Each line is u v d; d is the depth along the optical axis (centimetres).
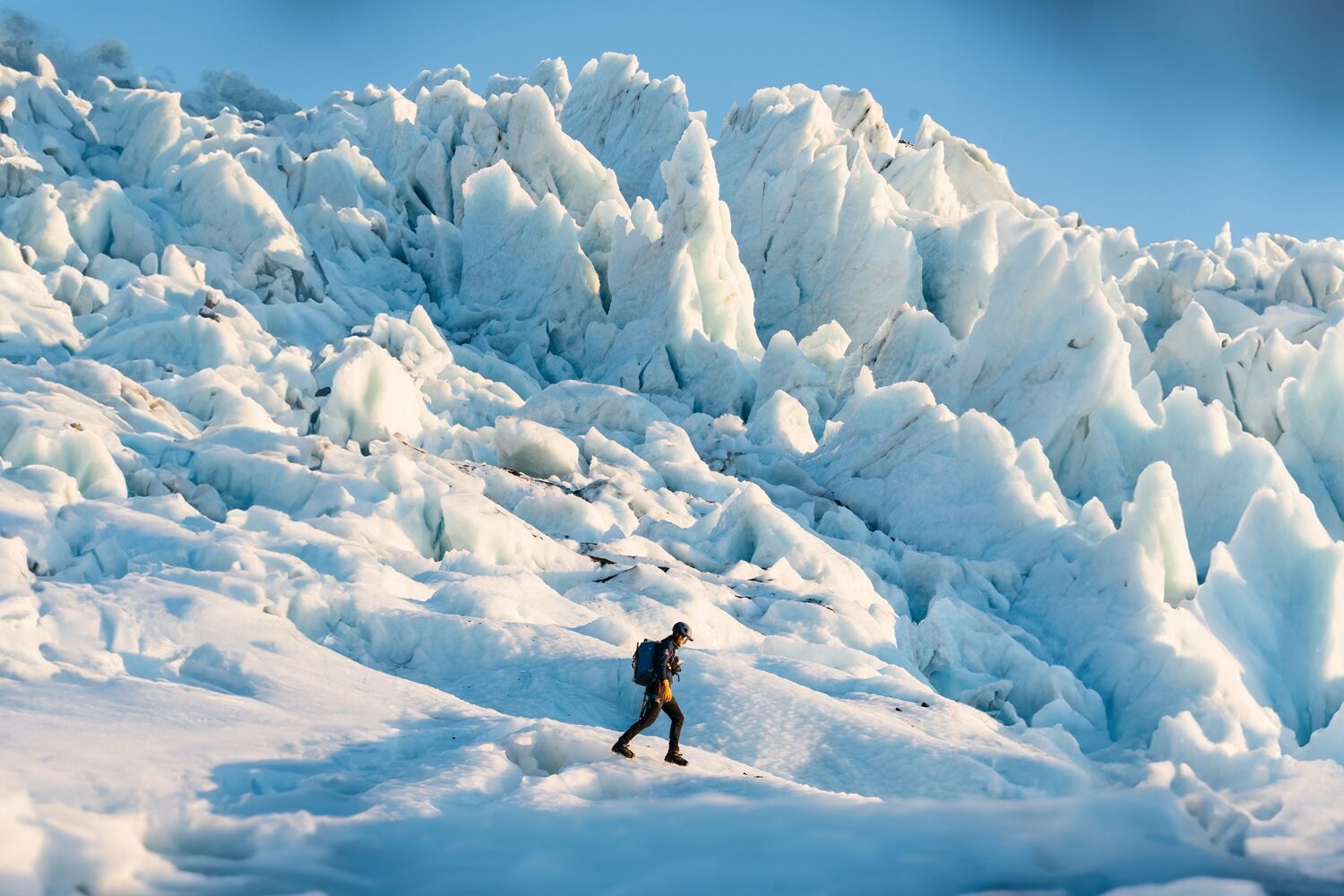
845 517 2961
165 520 1800
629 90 7188
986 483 2936
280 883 654
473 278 5141
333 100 7800
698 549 2462
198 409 2923
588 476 3197
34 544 1510
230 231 4503
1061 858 720
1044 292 3556
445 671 1417
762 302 5356
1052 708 1911
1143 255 6200
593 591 1923
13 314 3309
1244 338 3828
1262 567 2256
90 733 855
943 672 2112
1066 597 2422
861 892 665
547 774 1001
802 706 1331
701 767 1049
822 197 5325
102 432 2341
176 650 1199
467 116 6269
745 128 6325
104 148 5234
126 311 3609
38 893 569
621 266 4822
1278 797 1159
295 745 930
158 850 687
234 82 7869
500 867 698
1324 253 5366
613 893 668
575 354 4831
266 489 2297
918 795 1175
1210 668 1945
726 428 3891
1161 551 2389
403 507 2270
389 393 3089
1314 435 3384
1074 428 3350
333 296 4612
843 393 4416
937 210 6019
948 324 5097
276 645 1255
